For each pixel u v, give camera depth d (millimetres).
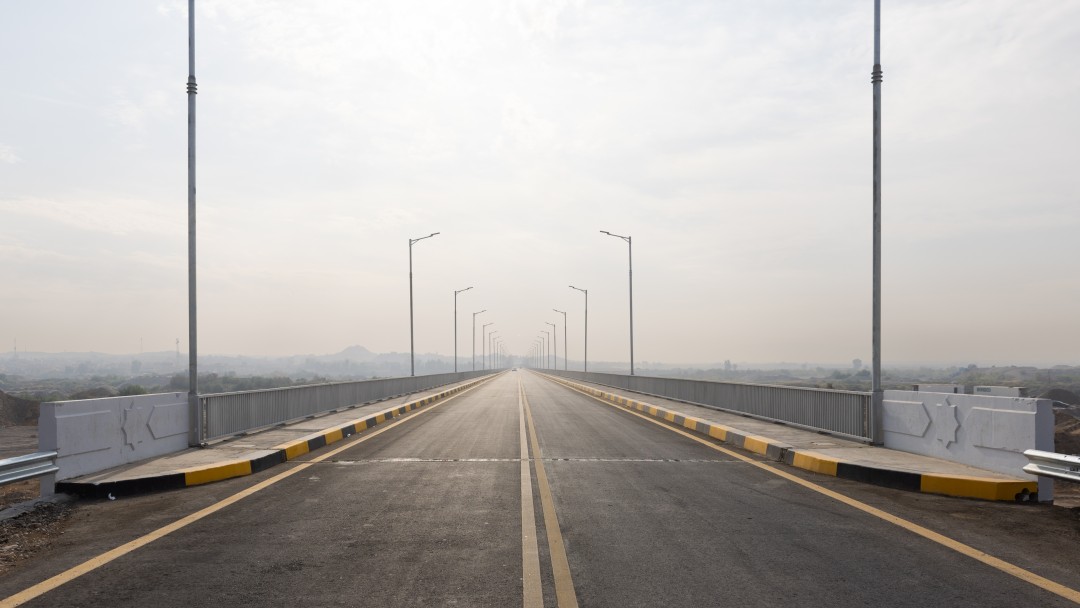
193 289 14055
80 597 5590
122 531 7766
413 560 6574
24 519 8305
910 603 5410
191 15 14516
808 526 7898
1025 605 5363
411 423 21594
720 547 7016
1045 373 89750
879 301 13766
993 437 10227
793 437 15047
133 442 11539
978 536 7434
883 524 7992
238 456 12227
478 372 95875
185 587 5824
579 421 22141
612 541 7250
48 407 9688
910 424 12523
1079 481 8141
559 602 5434
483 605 5375
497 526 7902
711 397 25641
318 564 6449
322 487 10367
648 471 11875
